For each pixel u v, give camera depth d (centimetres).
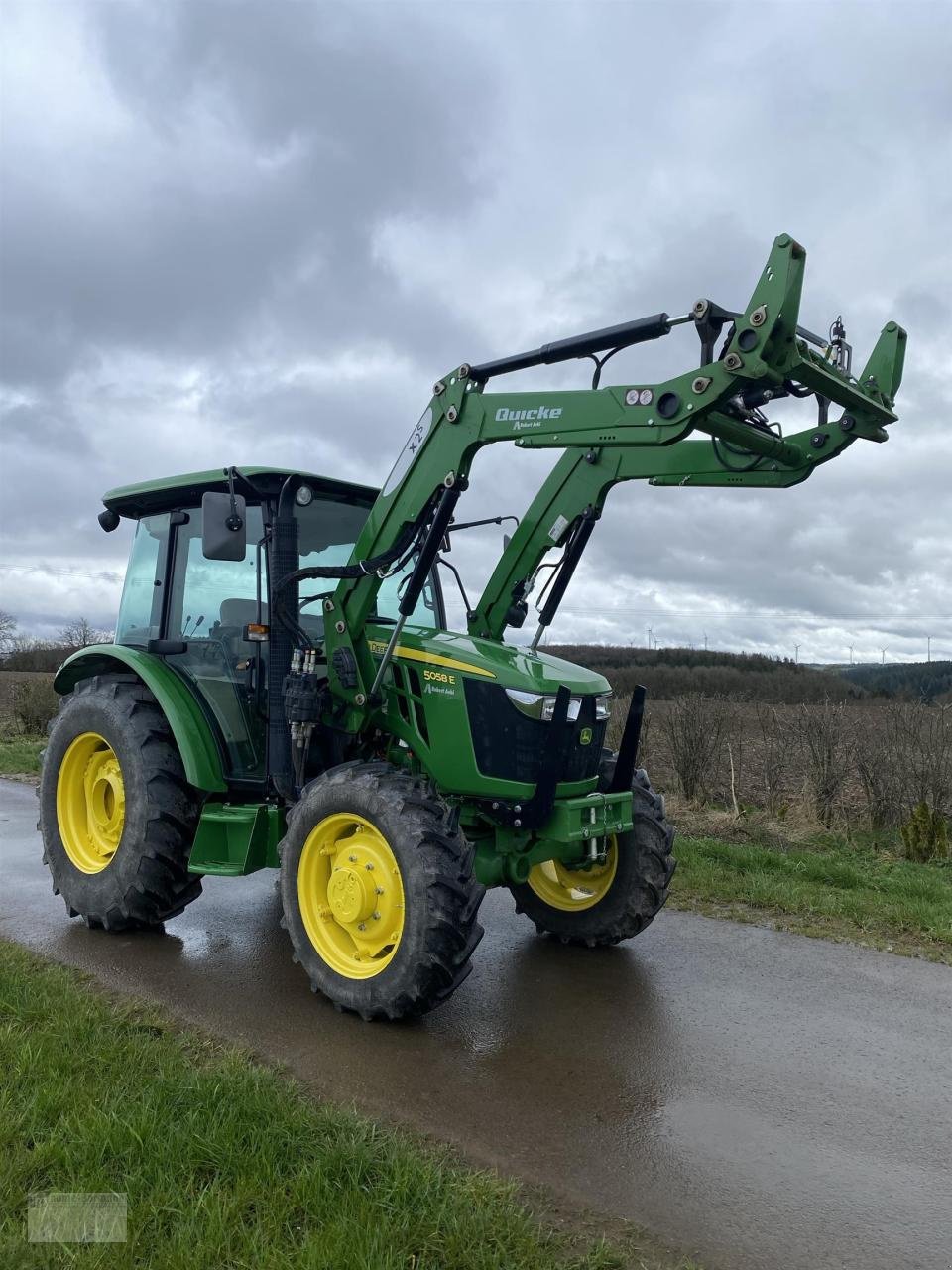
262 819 445
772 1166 276
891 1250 238
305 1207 238
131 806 465
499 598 517
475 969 448
